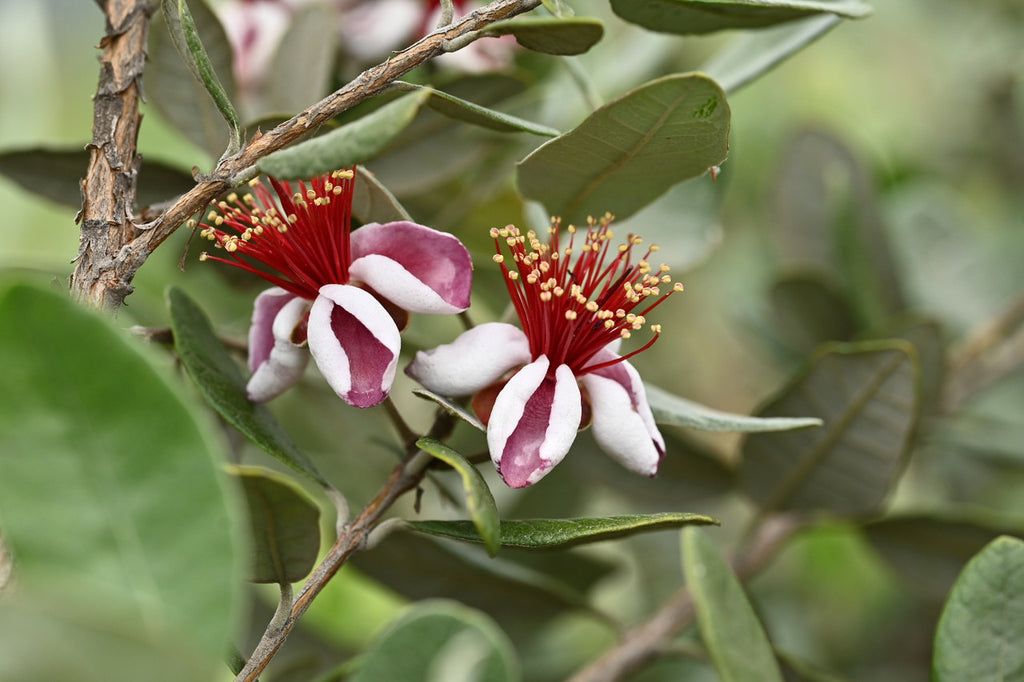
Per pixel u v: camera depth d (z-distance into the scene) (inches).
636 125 18.6
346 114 20.5
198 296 24.4
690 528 19.1
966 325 28.8
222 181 18.1
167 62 20.6
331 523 22.8
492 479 25.8
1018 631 19.0
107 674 16.1
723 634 18.8
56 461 16.5
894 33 38.6
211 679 16.5
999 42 35.1
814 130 25.8
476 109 18.5
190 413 16.6
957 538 22.0
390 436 23.1
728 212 36.9
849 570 30.4
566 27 18.3
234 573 16.6
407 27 22.3
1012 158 34.0
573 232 19.1
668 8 19.2
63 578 16.5
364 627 24.3
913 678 29.3
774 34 21.1
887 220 27.8
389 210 19.0
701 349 36.7
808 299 25.1
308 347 18.7
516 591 21.5
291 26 21.5
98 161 18.6
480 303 24.9
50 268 20.5
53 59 32.0
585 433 22.3
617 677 21.7
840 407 21.2
